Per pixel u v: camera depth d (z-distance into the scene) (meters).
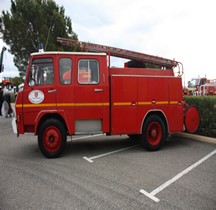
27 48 28.69
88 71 7.17
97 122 7.30
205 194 4.50
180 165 6.25
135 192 4.62
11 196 4.49
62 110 6.98
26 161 6.79
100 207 4.05
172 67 11.36
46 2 29.19
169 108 8.04
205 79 32.88
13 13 28.72
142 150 7.96
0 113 18.55
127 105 7.48
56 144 7.03
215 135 9.51
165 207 4.02
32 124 6.95
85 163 6.53
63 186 4.94
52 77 6.98
